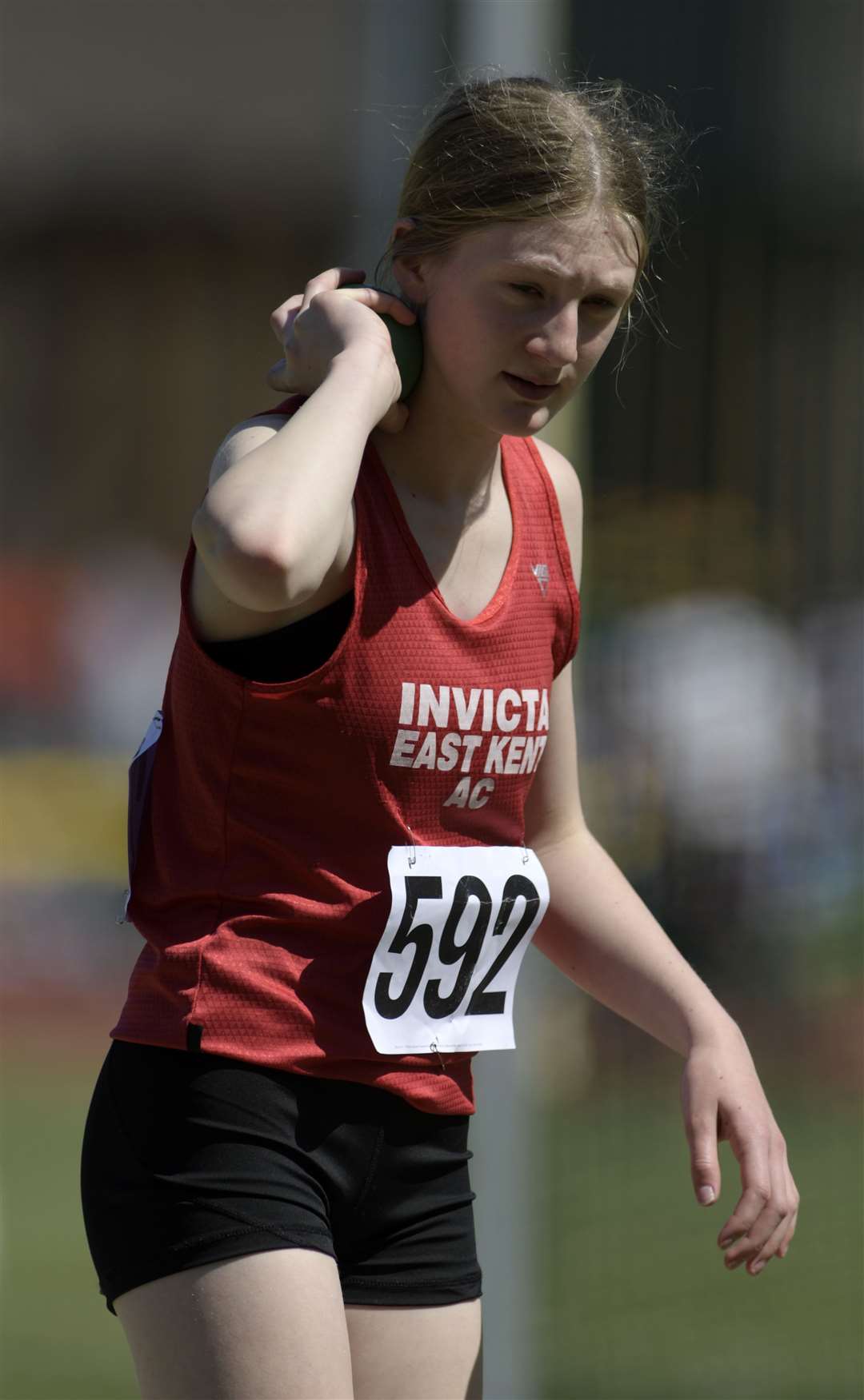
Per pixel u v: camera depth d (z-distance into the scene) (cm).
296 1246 748
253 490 712
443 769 803
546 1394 1555
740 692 2392
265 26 4531
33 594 4378
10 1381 1623
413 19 1340
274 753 780
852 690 2508
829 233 2356
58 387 4931
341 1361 739
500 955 854
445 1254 830
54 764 3966
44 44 4534
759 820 2458
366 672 778
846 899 2509
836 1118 2434
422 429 823
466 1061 855
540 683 848
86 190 4828
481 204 775
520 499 864
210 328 4938
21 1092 2723
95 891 3612
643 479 2317
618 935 908
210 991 772
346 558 779
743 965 2462
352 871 793
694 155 2212
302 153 4678
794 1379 1620
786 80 2264
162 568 4731
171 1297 747
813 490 2450
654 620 2342
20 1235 2075
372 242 1348
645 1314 1803
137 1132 775
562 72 1336
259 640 771
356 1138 790
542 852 935
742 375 2355
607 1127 2128
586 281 781
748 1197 803
